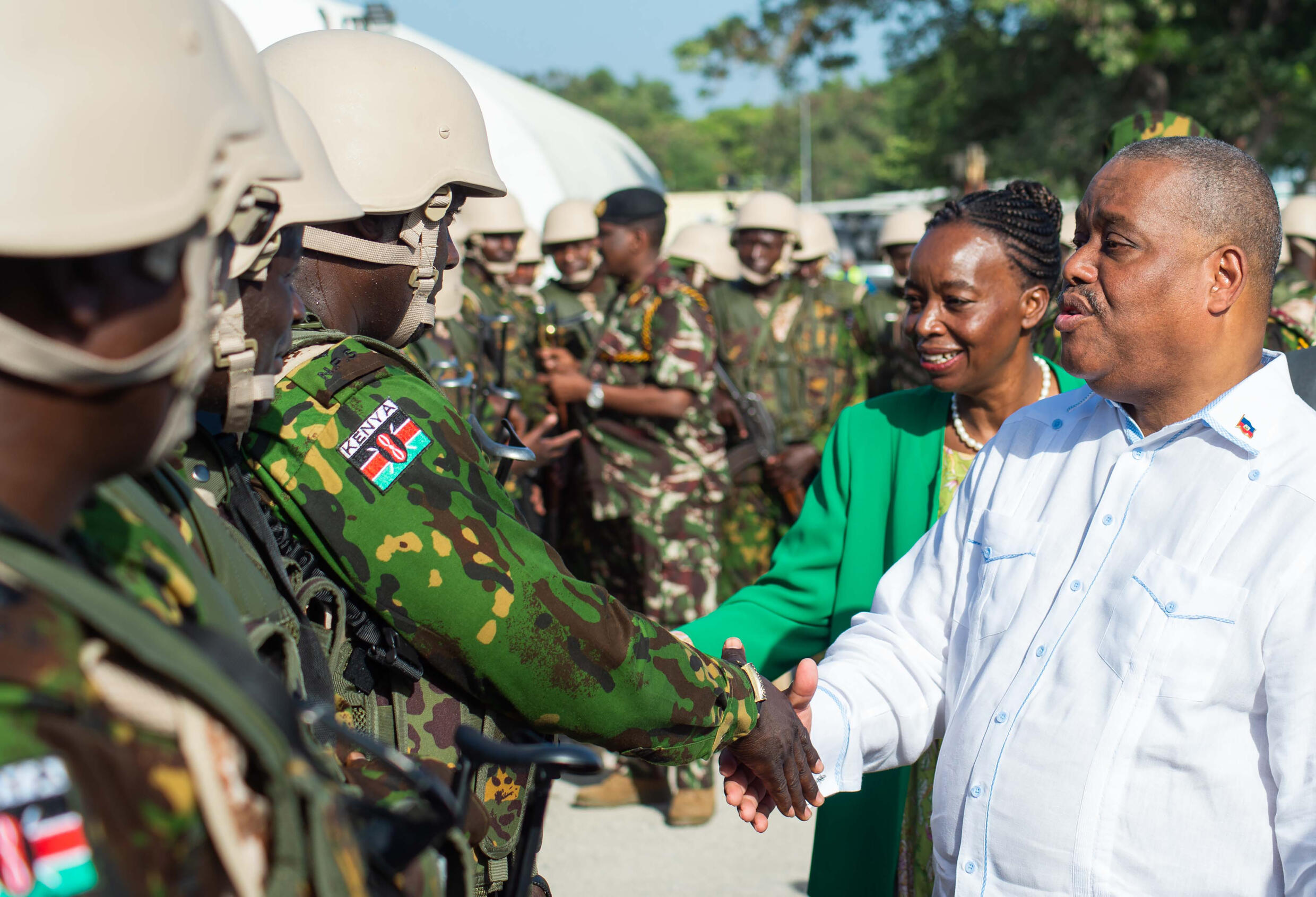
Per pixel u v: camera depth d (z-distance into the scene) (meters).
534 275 7.42
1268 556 1.37
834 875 2.19
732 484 5.39
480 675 1.39
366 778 1.14
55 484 0.71
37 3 0.68
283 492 1.33
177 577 0.85
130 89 0.69
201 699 0.69
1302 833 1.28
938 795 1.63
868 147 73.56
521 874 1.22
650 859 3.91
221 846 0.69
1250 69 16.53
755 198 5.99
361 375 1.39
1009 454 1.72
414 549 1.34
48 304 0.68
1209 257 1.45
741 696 1.62
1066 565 1.56
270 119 0.92
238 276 1.09
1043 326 2.69
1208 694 1.38
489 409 4.81
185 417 0.78
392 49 1.55
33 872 0.59
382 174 1.48
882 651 1.84
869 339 6.28
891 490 2.30
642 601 4.82
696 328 4.70
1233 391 1.45
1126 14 16.19
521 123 11.16
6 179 0.65
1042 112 18.44
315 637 1.24
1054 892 1.44
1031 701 1.51
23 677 0.62
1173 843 1.38
